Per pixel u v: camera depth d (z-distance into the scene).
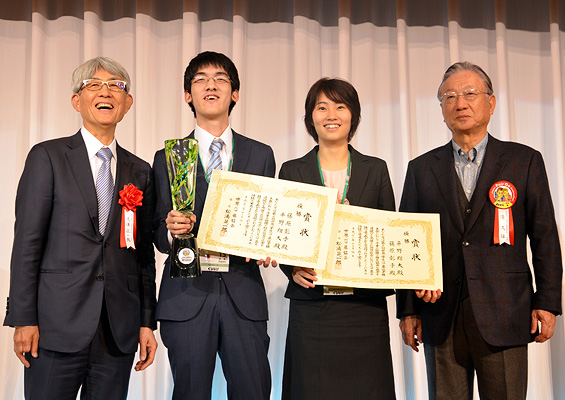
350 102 2.21
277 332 2.86
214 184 2.00
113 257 1.94
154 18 3.00
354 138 3.00
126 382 1.96
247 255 1.95
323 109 2.20
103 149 2.01
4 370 2.75
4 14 2.98
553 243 2.03
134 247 1.96
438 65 3.08
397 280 2.02
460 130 2.16
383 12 3.10
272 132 3.01
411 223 2.07
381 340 2.12
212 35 3.03
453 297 2.05
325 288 2.08
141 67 2.91
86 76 2.03
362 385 2.07
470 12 3.11
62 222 1.89
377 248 2.05
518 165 2.09
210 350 1.98
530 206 2.07
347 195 2.16
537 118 3.07
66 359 1.84
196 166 1.99
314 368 2.08
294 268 2.10
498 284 1.99
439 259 2.04
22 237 1.86
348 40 2.97
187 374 1.96
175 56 3.01
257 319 2.01
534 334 2.02
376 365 2.09
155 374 2.76
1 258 2.83
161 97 2.98
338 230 2.05
